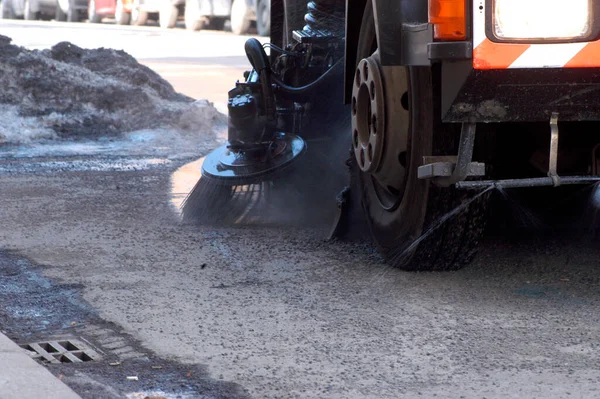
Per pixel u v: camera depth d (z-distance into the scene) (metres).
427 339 9.98
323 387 8.72
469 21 9.83
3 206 17.41
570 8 9.77
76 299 11.62
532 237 14.02
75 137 26.73
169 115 28.14
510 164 12.45
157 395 8.56
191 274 12.77
